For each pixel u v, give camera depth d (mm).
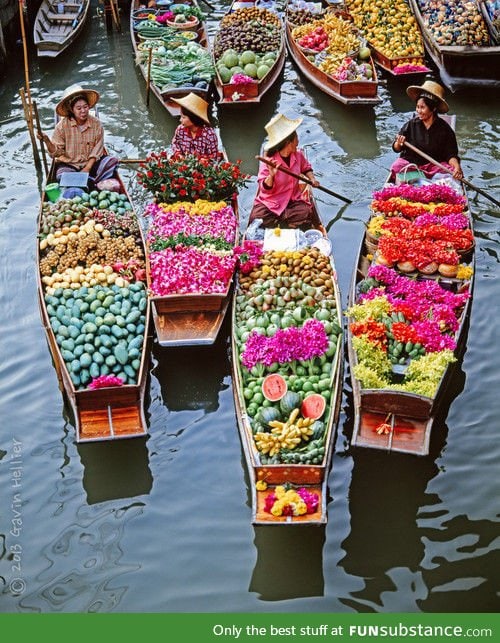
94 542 6641
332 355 7625
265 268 8625
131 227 9414
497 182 11352
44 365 8414
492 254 9930
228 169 9883
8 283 9594
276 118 9758
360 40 14492
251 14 15430
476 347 8508
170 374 8266
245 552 6562
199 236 9102
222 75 13562
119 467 7312
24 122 13273
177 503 6977
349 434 7543
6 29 15289
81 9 16375
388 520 6789
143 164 10836
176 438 7586
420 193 9828
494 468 7211
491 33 13711
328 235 10359
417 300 8086
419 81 14188
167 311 8312
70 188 10094
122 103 13852
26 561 6473
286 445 6730
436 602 6148
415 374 7402
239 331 7961
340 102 13391
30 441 7566
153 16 15594
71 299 8336
